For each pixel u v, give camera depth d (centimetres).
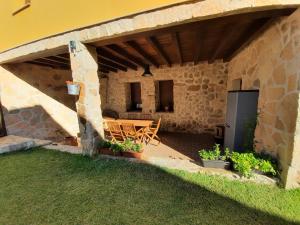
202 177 237
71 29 274
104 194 211
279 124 215
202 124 570
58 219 174
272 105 232
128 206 189
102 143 329
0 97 427
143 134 495
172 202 193
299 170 197
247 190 207
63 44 291
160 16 210
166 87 634
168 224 164
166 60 473
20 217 178
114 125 502
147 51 404
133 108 701
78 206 192
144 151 430
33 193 218
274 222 163
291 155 195
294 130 189
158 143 488
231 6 179
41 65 501
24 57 373
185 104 581
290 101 194
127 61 513
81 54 281
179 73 575
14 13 345
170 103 639
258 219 167
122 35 246
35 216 179
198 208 182
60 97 555
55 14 288
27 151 364
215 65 529
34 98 490
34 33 325
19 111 461
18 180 248
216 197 198
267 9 178
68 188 226
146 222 167
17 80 454
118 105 686
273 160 227
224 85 529
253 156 242
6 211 187
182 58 491
